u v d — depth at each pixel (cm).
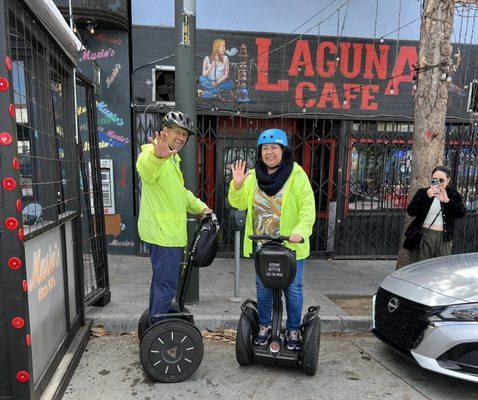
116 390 295
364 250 729
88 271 423
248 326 322
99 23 599
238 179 321
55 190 292
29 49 267
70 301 343
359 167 711
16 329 222
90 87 415
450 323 288
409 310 319
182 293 317
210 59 650
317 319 321
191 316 312
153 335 294
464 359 281
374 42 680
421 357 299
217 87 657
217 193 692
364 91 689
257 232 329
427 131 461
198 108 654
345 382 319
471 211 740
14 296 220
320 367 343
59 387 272
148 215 300
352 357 365
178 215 303
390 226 728
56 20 288
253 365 339
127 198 655
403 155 716
